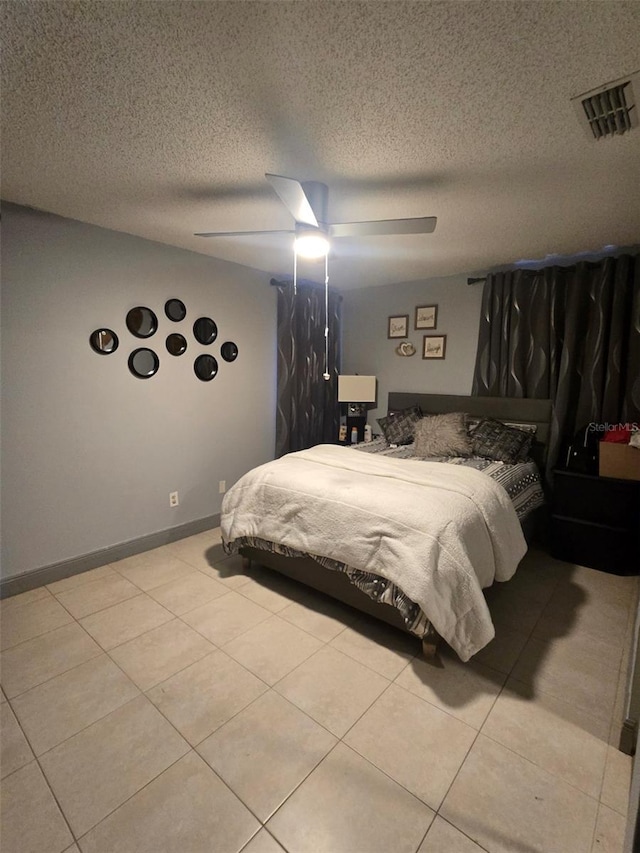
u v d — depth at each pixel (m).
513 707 1.69
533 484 3.06
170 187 2.16
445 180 2.04
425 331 4.21
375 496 2.16
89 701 1.72
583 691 1.78
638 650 1.46
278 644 2.09
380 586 2.01
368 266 3.69
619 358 3.03
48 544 2.67
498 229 2.72
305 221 1.99
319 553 2.23
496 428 3.35
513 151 1.77
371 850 1.19
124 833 1.23
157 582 2.71
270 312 4.07
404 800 1.32
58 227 2.56
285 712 1.67
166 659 1.97
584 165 1.87
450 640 1.83
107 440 2.92
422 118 1.54
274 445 4.27
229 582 2.72
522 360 3.48
